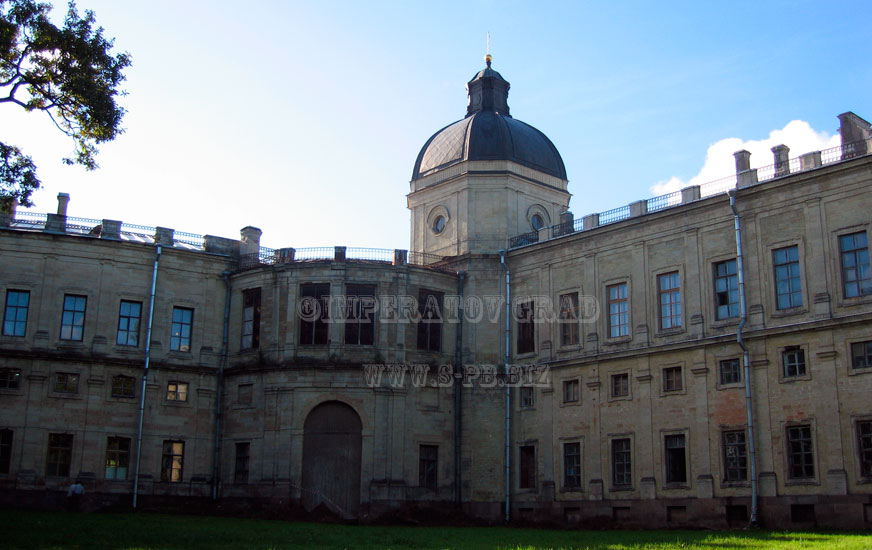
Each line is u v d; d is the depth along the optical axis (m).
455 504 52.19
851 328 39.41
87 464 50.16
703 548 29.31
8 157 36.09
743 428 42.38
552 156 60.75
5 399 49.44
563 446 49.88
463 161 57.78
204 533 33.72
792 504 40.06
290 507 49.62
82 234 52.75
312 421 51.19
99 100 37.06
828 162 41.69
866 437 38.44
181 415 52.94
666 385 46.03
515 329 53.84
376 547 29.28
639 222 48.19
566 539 34.88
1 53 35.56
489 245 56.34
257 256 56.00
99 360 51.28
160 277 54.00
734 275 44.06
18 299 50.94
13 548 25.52
